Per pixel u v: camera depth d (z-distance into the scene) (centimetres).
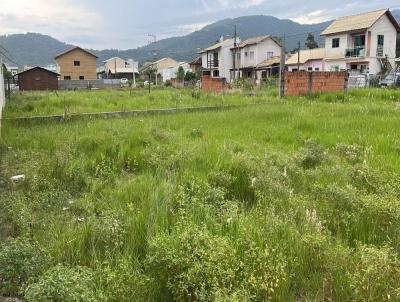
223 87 2458
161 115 1288
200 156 635
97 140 766
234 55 5191
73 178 567
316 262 321
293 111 1255
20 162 675
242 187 519
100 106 1584
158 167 592
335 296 292
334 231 395
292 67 4825
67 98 1911
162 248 303
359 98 1770
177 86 4706
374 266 283
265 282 282
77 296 247
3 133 933
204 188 482
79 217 443
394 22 3831
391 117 1086
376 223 387
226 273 278
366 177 516
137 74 8444
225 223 382
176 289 278
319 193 466
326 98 1784
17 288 293
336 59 4125
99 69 10231
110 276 284
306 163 640
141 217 395
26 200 475
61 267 281
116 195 489
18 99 2095
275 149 746
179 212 399
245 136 869
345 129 929
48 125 1055
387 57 3797
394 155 689
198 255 294
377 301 272
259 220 393
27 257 299
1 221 430
